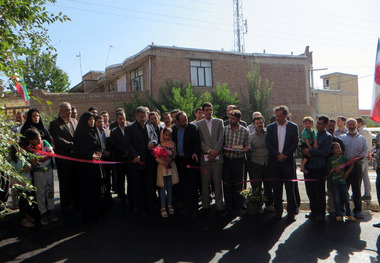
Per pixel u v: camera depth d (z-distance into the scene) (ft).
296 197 21.80
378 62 20.84
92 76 106.73
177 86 63.98
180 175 21.77
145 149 20.48
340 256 14.83
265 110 70.38
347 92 144.36
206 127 21.36
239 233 17.75
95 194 19.60
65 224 19.12
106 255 14.84
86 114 19.21
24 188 12.94
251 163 21.91
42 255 14.83
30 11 12.83
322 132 20.49
